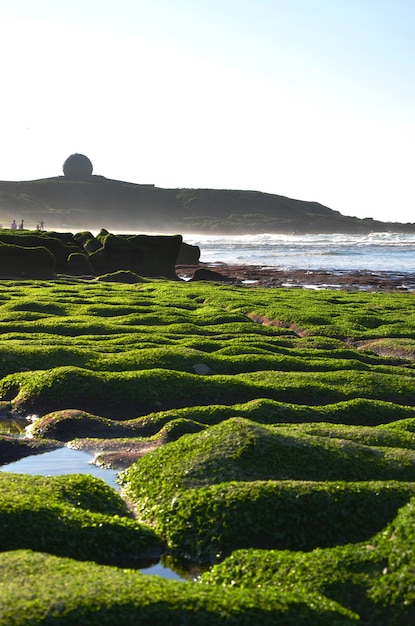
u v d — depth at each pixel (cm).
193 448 1423
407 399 2264
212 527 1174
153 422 1881
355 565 984
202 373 2423
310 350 2847
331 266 9381
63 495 1260
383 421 1998
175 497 1273
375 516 1163
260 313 3881
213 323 3478
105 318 3400
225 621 825
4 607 819
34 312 3516
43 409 2084
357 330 3450
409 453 1450
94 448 1717
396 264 9831
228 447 1385
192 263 8894
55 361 2427
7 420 2039
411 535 1003
